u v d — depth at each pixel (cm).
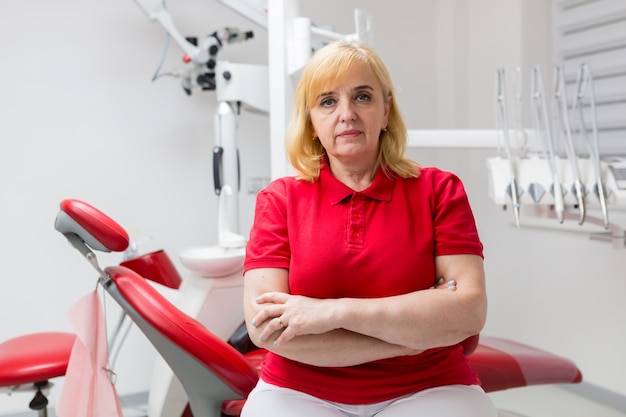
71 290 289
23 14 275
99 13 288
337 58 131
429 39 363
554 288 308
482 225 351
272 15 214
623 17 280
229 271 208
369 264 128
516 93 205
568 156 175
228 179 263
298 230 133
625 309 272
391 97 140
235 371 152
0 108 274
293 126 141
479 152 347
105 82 291
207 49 267
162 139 303
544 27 319
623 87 278
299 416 124
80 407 157
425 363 129
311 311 119
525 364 204
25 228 280
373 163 139
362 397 126
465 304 121
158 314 149
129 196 298
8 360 189
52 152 283
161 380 204
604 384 287
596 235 203
